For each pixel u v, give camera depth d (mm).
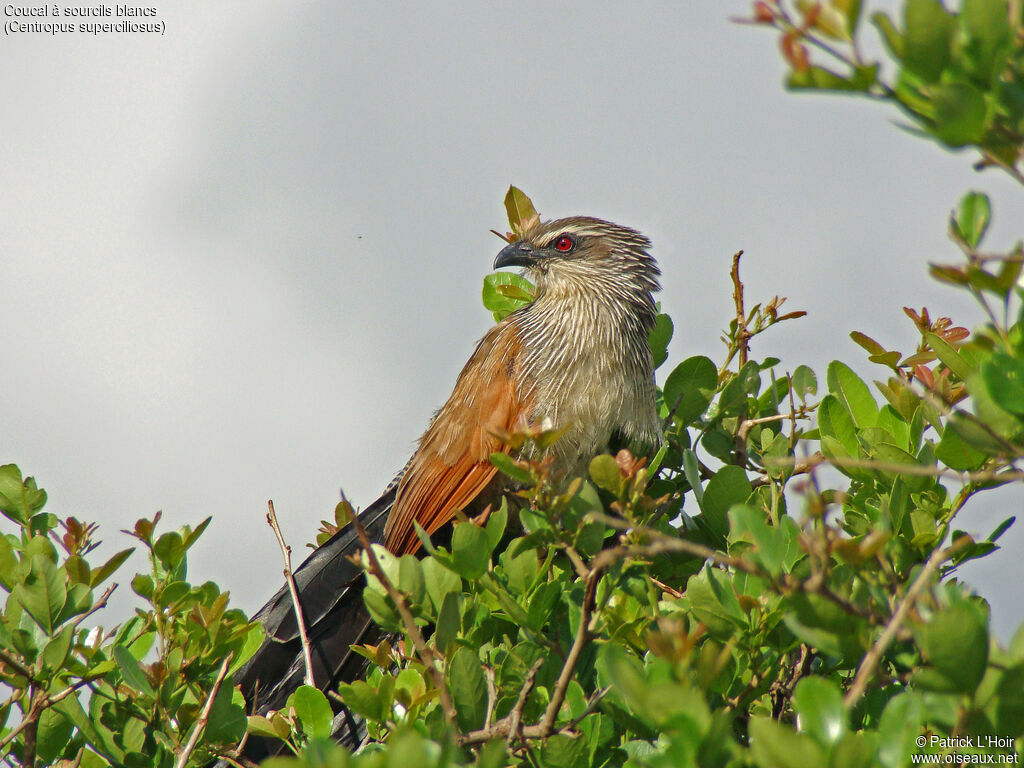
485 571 5527
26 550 6805
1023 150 2977
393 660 6230
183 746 6105
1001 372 3426
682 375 8289
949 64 2967
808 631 4059
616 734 5582
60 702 6230
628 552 4215
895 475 6031
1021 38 3045
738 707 5211
